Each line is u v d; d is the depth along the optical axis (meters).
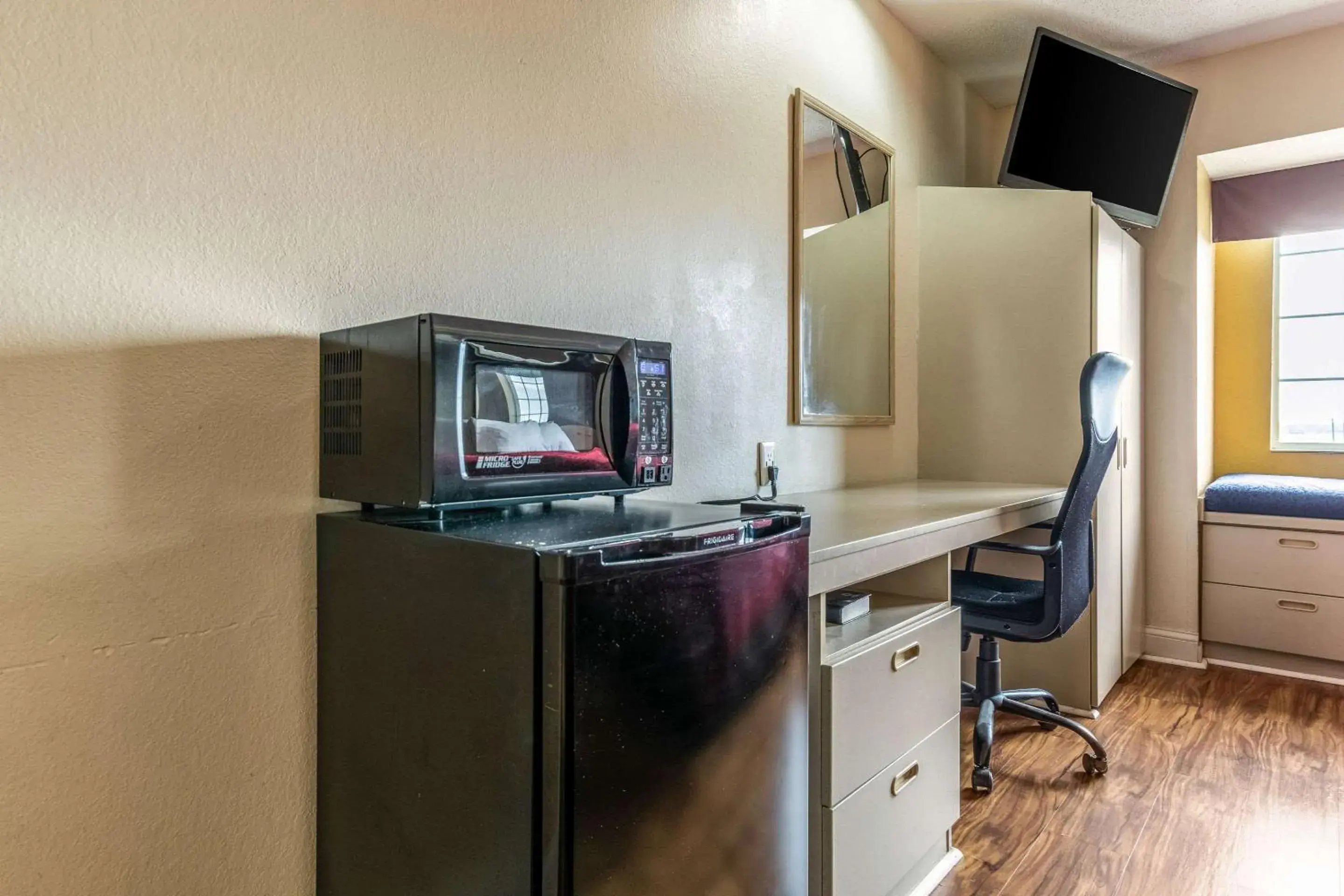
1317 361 3.54
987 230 2.78
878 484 2.64
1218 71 3.10
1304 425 3.58
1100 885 1.60
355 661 1.04
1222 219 3.48
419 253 1.27
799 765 1.05
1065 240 2.65
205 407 1.03
